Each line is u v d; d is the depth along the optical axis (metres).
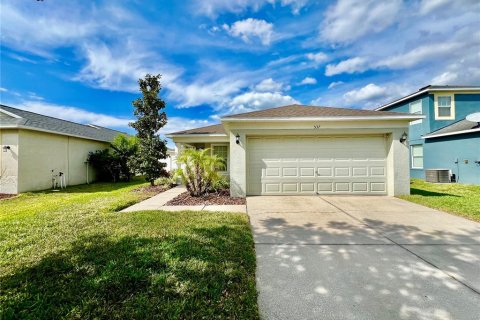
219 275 2.90
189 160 8.67
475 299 2.51
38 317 2.21
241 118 8.32
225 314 2.28
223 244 3.86
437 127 13.55
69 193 10.43
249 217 5.77
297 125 8.53
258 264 3.31
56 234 4.35
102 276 2.84
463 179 11.98
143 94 12.02
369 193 8.65
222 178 9.51
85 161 14.92
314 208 6.68
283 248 3.86
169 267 3.05
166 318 2.19
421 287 2.74
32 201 8.35
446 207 6.43
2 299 2.45
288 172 8.80
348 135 8.72
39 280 2.80
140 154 12.21
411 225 5.00
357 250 3.76
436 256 3.52
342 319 2.25
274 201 7.74
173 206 7.16
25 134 10.83
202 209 6.67
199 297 2.50
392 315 2.29
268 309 2.39
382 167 8.67
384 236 4.37
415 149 14.73
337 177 8.73
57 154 12.71
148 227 4.74
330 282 2.86
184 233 4.32
